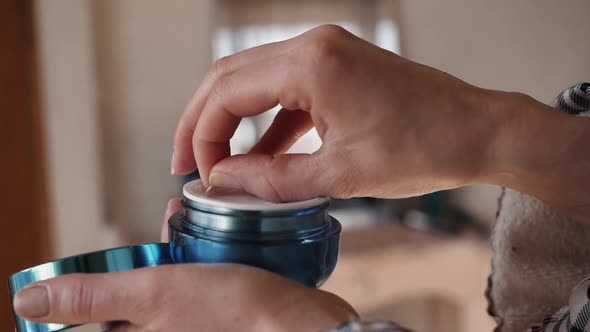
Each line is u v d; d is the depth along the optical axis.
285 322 0.29
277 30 1.41
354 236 1.32
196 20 1.33
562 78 1.51
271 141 0.38
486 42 1.52
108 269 0.31
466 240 1.34
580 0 1.49
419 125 0.33
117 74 1.29
